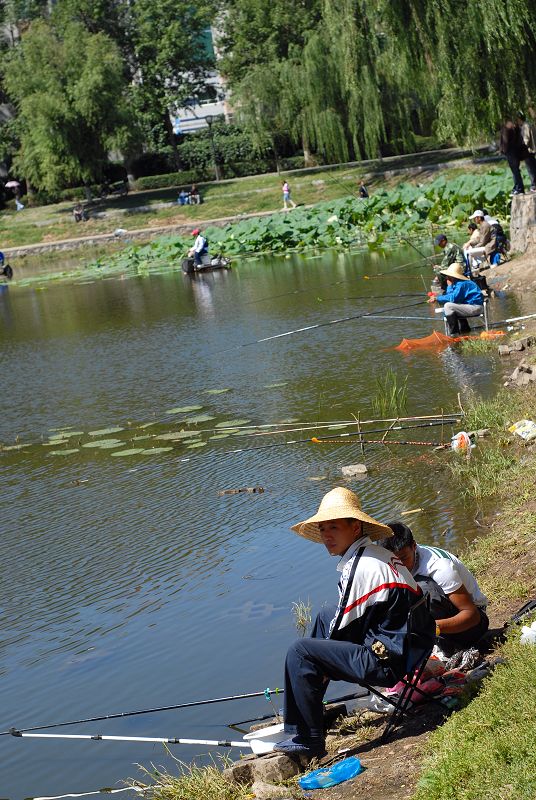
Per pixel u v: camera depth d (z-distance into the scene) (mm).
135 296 29391
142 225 52250
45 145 53906
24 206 62531
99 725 5820
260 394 14000
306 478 9992
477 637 5285
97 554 8836
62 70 54000
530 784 3582
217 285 28969
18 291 36562
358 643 4707
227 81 59750
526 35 21938
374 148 47500
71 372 18109
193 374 16172
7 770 5445
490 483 8688
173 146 61500
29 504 10648
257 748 4898
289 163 58406
